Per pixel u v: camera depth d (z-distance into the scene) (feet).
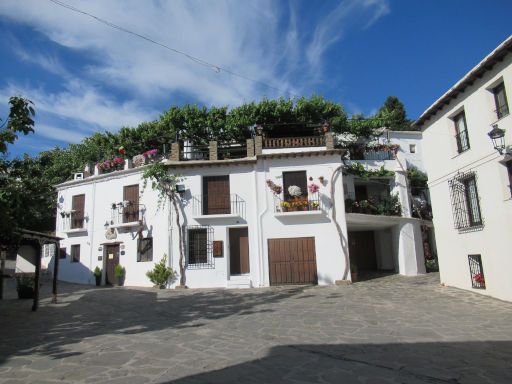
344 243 55.42
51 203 70.95
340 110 72.64
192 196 57.47
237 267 57.26
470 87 39.70
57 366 19.17
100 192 65.26
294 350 22.07
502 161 35.96
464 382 17.11
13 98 25.25
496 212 36.63
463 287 42.52
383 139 75.66
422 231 70.18
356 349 22.26
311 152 56.95
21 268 72.02
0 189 28.76
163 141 74.95
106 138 80.89
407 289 46.44
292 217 56.29
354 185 70.74
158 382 16.84
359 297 41.93
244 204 57.21
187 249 56.13
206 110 74.18
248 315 33.06
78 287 56.95
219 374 17.90
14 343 24.11
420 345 23.07
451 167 43.55
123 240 61.00
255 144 59.67
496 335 25.08
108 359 20.27
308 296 43.80
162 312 35.37
